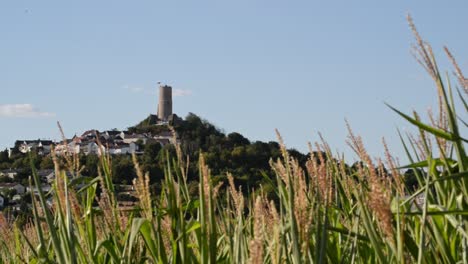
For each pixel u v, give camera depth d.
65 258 4.42
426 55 3.96
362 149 4.16
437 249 4.18
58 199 4.80
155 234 4.50
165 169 4.69
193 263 4.45
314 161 4.12
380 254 3.65
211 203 4.11
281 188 4.13
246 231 5.15
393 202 4.08
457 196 4.07
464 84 4.05
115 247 5.27
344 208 5.38
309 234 3.66
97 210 5.44
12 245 6.96
